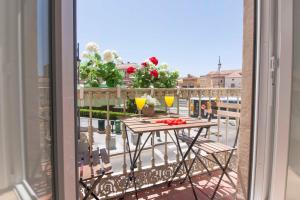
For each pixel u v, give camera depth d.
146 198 2.29
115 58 2.45
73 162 0.83
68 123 0.80
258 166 1.26
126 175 2.36
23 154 0.71
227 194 2.35
